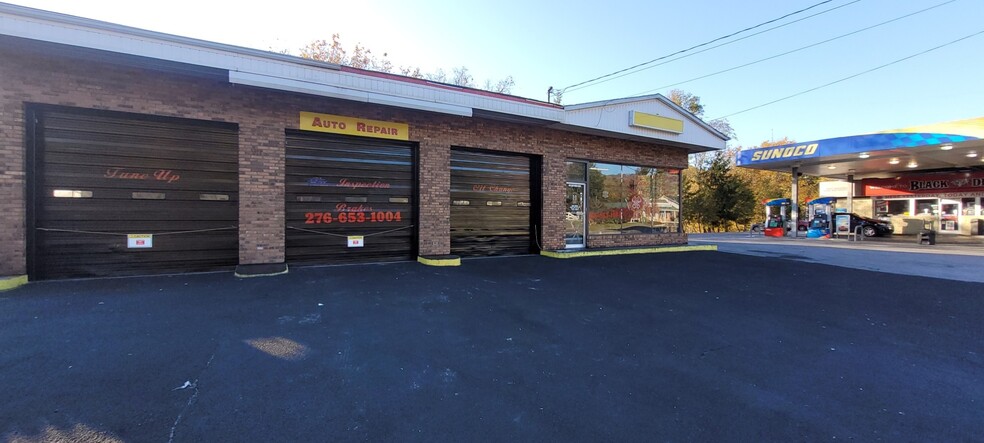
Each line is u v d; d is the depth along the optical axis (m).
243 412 3.12
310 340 4.68
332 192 9.57
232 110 8.40
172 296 6.39
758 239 23.06
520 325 5.48
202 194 8.34
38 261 7.29
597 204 13.73
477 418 3.13
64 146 7.41
